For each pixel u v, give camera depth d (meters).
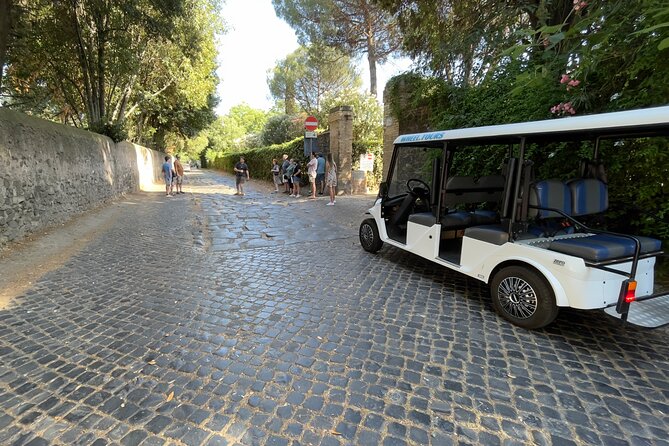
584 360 2.89
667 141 3.86
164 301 3.97
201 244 6.65
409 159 9.34
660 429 2.14
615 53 3.73
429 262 5.60
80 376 2.61
